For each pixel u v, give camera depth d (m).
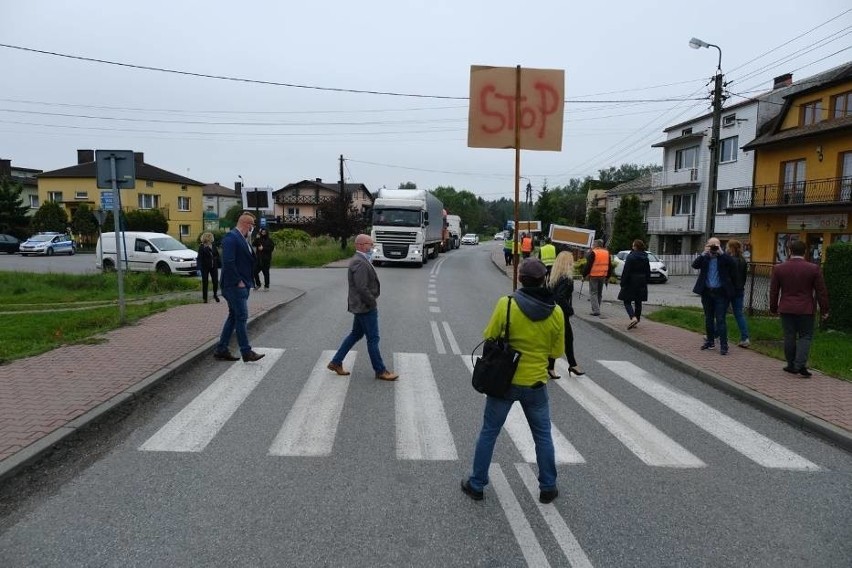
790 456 5.19
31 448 4.55
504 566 3.31
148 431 5.36
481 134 7.40
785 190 29.89
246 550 3.40
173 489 4.17
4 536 3.50
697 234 40.12
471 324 11.91
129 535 3.53
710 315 9.30
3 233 47.00
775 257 30.36
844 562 3.45
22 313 11.88
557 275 7.86
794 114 29.23
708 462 4.99
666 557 3.45
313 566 3.26
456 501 4.10
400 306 14.46
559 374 8.12
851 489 4.50
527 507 4.04
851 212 25.47
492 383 3.95
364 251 7.30
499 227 169.00
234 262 7.82
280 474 4.48
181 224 58.41
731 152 35.97
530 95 7.35
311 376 7.45
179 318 11.11
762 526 3.86
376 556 3.37
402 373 7.73
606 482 4.51
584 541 3.61
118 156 9.98
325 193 80.44
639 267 11.09
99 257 23.73
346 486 4.29
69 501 3.96
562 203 92.69
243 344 7.97
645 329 11.33
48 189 54.12
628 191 54.59
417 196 28.98
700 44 21.53
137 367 7.16
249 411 5.99
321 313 12.72
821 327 11.31
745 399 6.94
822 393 6.89
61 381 6.48
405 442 5.21
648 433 5.71
